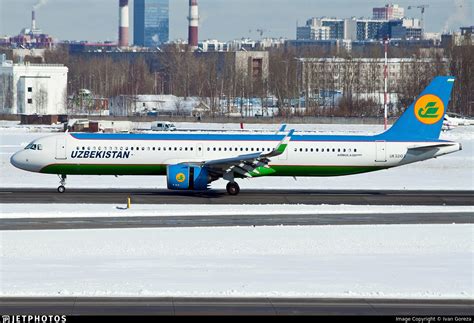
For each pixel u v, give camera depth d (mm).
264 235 146500
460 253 131500
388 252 131875
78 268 116375
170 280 108562
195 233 148000
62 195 198125
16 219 161750
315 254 129375
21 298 98312
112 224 157125
